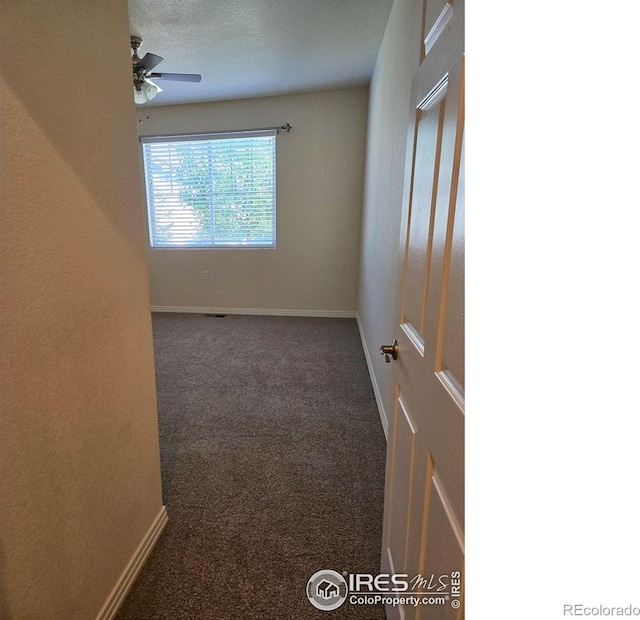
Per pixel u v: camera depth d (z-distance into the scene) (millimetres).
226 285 4910
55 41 811
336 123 4223
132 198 1141
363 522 1513
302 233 4621
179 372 3027
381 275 2541
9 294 727
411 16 1720
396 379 1094
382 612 1159
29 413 792
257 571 1289
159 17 2414
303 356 3404
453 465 608
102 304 1020
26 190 752
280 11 2363
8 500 756
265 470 1833
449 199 642
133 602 1177
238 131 4348
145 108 4457
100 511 1059
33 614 834
